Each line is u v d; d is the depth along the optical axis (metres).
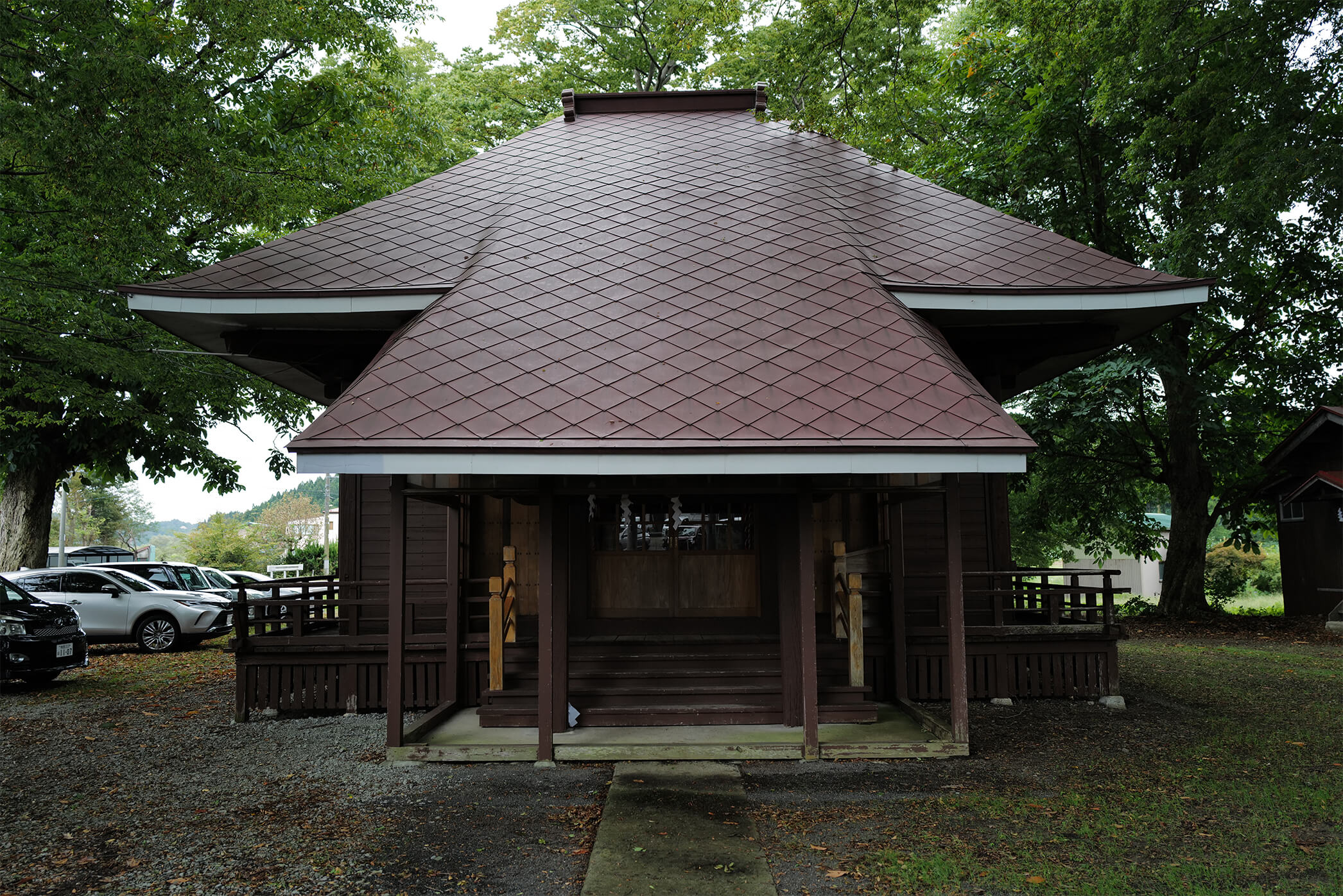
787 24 13.46
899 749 7.62
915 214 10.41
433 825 5.98
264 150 16.41
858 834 5.65
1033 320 9.66
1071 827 5.73
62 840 5.80
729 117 13.63
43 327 13.48
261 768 7.63
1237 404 19.78
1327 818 5.85
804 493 7.74
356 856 5.42
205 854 5.49
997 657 10.23
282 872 5.17
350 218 10.34
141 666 14.99
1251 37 14.38
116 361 13.59
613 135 12.73
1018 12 14.88
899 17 12.86
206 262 17.69
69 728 9.56
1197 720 9.16
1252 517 30.81
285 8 11.64
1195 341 21.70
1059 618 10.37
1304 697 10.52
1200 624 19.73
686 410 7.15
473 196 10.91
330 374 11.17
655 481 7.71
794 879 4.89
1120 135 19.14
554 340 8.04
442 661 9.93
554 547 8.37
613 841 5.52
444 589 11.16
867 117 13.38
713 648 9.27
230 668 14.37
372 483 11.38
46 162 9.75
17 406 17.89
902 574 9.88
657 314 8.38
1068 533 29.02
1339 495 20.25
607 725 8.52
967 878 4.86
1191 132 15.35
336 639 10.00
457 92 27.33
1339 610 19.05
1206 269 16.39
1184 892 4.62
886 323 8.15
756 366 7.66
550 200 10.64
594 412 7.14
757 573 10.00
